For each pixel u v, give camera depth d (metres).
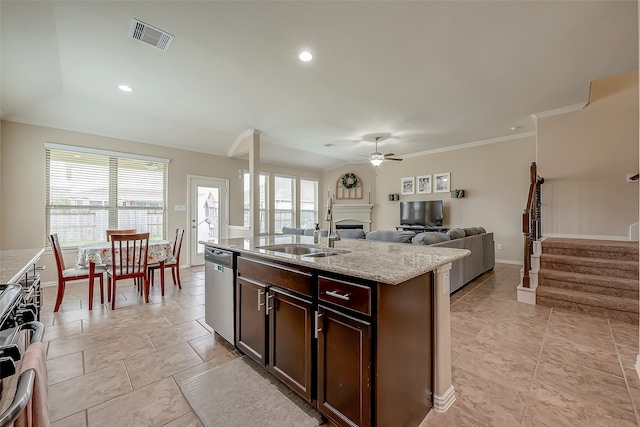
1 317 0.81
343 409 1.36
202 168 5.86
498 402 1.65
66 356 2.18
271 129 5.04
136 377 1.91
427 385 1.56
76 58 2.75
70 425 1.48
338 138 5.66
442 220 6.44
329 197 2.44
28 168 3.99
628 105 3.88
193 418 1.54
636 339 2.42
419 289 1.50
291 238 2.90
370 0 1.97
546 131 4.34
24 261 1.71
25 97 3.46
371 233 3.93
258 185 5.05
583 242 3.69
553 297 3.20
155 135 5.00
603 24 2.23
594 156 4.06
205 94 3.56
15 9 2.06
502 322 2.79
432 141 5.95
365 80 3.18
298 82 3.23
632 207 3.85
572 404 1.62
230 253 2.27
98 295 3.75
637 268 3.06
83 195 4.47
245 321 2.08
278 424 1.49
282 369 1.74
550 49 2.58
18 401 0.52
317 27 2.27
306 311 1.56
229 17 2.15
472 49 2.58
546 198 4.38
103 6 2.04
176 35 2.38
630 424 1.47
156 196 5.24
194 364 2.08
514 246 5.63
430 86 3.34
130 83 3.29
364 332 1.25
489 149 5.88
